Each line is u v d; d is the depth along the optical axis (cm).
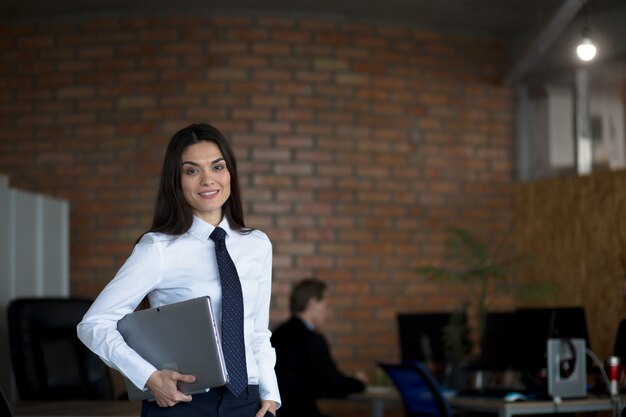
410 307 781
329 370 541
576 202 707
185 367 232
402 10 762
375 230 778
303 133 766
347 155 775
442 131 799
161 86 755
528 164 814
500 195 807
